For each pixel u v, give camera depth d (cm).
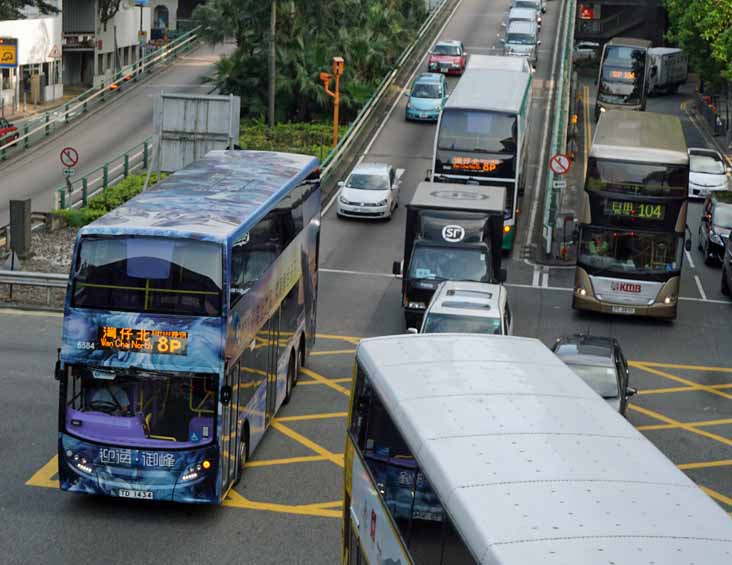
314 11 7269
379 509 1430
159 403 2005
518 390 1398
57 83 8756
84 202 5028
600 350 2736
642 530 1005
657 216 3688
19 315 3447
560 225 4534
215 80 7525
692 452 2583
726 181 5869
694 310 3966
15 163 6122
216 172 2691
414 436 1264
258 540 1995
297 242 2780
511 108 4441
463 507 1067
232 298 2027
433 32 9856
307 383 2917
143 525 2044
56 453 2377
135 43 10594
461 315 2906
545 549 967
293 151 6175
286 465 2355
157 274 1969
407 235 3569
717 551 962
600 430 1265
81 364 1995
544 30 10019
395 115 7231
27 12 8712
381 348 1591
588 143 6888
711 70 7612
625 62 7725
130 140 6694
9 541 1958
